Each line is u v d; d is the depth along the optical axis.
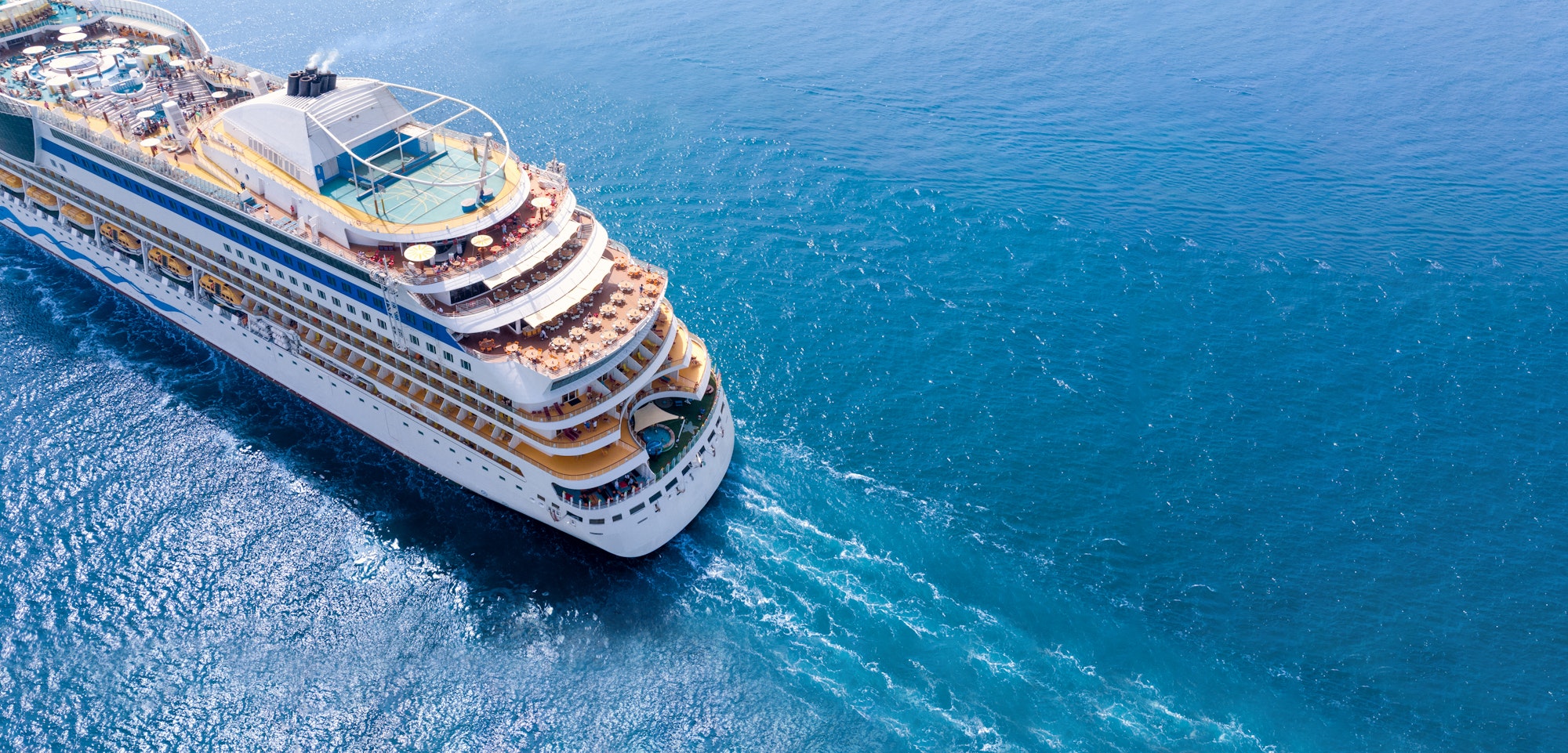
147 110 76.56
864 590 69.69
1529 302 100.44
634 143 121.88
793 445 81.44
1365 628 68.25
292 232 65.88
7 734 59.16
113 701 61.19
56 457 76.50
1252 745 60.94
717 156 120.44
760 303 96.69
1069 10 176.88
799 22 163.50
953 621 67.81
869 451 81.19
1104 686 64.06
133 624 65.44
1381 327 96.94
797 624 67.12
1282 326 96.75
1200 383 89.38
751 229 107.56
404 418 73.31
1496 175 124.25
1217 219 113.50
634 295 69.25
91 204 82.56
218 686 62.22
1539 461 81.69
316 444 79.50
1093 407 86.12
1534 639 67.69
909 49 156.12
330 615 66.62
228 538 71.38
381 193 66.69
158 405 81.75
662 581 69.81
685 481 70.50
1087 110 138.88
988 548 73.12
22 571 68.19
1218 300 100.06
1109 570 71.88
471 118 124.94
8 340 87.12
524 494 70.19
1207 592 70.56
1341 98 145.38
